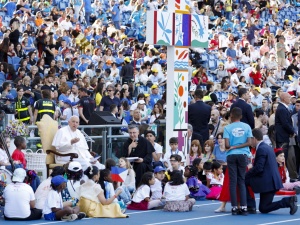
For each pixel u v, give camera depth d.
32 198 27.70
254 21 73.81
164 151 36.31
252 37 69.19
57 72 47.94
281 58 64.12
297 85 56.06
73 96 41.84
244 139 29.05
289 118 37.31
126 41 58.03
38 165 30.64
